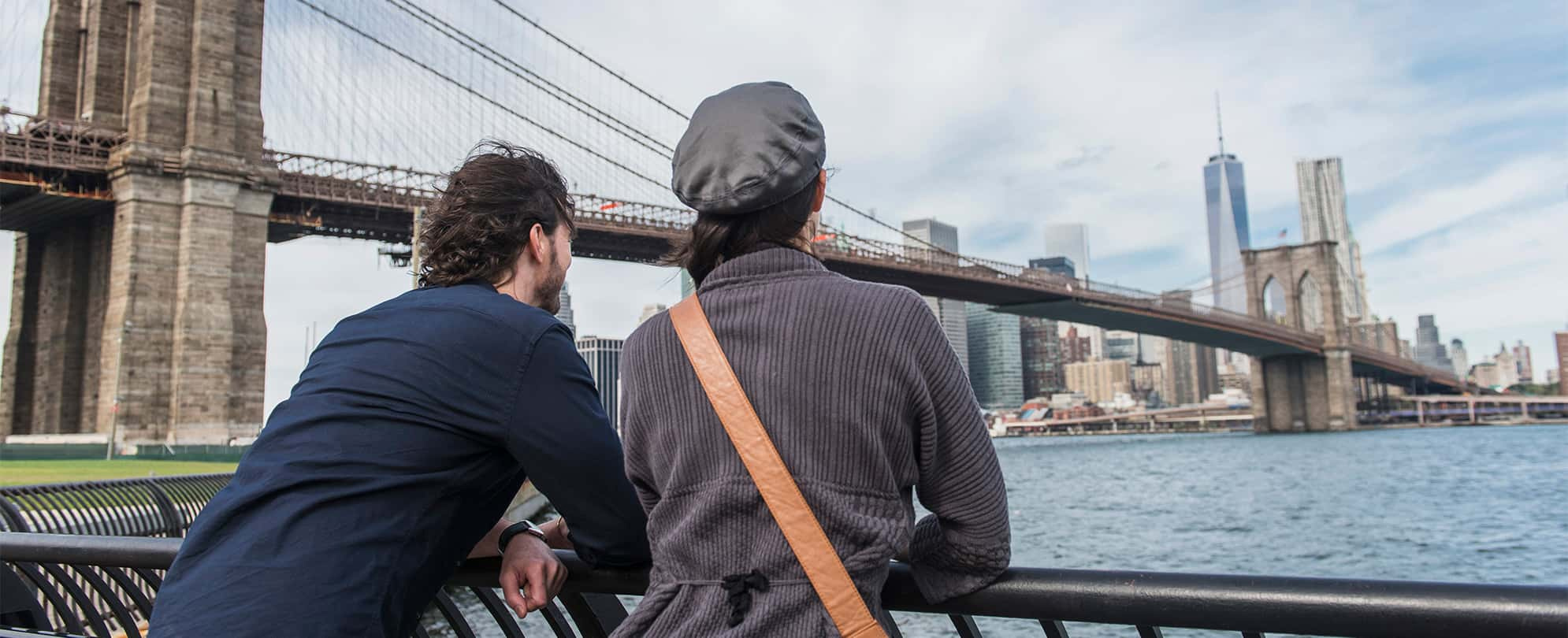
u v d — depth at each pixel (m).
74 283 46.38
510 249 1.72
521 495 20.14
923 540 1.39
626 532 1.53
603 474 1.51
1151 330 95.62
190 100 43.59
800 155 1.37
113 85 45.84
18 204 44.81
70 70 47.12
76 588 2.33
